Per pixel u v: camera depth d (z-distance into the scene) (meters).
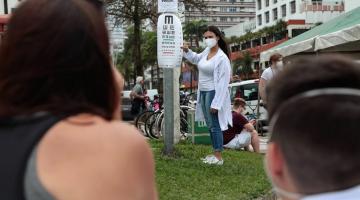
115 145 1.41
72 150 1.38
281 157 1.33
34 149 1.39
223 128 7.50
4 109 1.48
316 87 1.33
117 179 1.37
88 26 1.56
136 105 17.98
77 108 1.49
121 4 32.34
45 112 1.47
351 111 1.23
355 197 1.21
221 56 7.23
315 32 12.45
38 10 1.55
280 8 93.94
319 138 1.24
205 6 33.00
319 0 79.50
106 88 1.59
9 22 1.58
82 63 1.53
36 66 1.52
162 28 8.02
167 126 8.38
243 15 146.00
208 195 5.89
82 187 1.34
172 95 8.38
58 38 1.52
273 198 6.10
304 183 1.27
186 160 7.89
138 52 36.50
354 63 1.38
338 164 1.23
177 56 8.09
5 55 1.55
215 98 7.27
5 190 1.35
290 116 1.29
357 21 10.87
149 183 1.48
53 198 1.33
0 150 1.40
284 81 1.37
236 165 7.77
